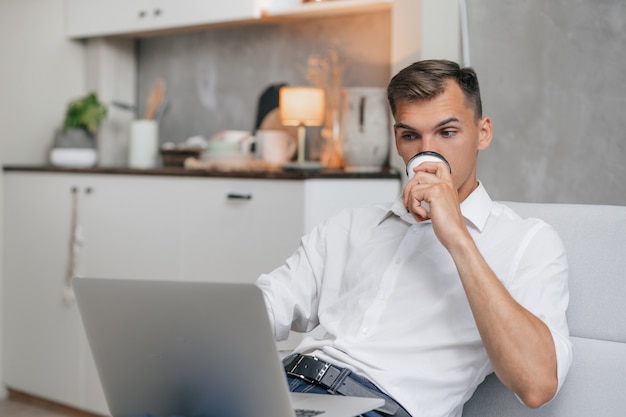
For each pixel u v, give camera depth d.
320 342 1.65
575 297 1.63
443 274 1.57
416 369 1.54
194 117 4.11
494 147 2.73
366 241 1.70
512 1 2.68
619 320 1.59
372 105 3.11
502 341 1.35
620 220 1.63
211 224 3.13
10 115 3.96
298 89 3.15
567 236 1.67
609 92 2.55
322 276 1.77
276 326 1.75
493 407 1.60
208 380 1.39
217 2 3.61
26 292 3.83
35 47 4.05
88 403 3.61
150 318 1.40
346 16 3.53
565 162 2.62
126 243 3.43
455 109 1.55
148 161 3.93
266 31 3.82
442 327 1.55
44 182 3.74
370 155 3.10
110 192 3.49
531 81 2.66
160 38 4.21
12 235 3.89
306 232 2.84
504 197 2.73
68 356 3.67
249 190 3.01
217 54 4.01
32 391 3.84
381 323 1.59
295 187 2.86
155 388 1.47
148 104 4.11
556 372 1.38
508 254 1.54
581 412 1.52
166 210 3.29
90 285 1.44
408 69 1.59
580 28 2.59
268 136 3.40
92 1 4.06
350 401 1.42
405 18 3.00
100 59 4.16
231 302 1.29
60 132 3.92
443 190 1.44
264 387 1.32
